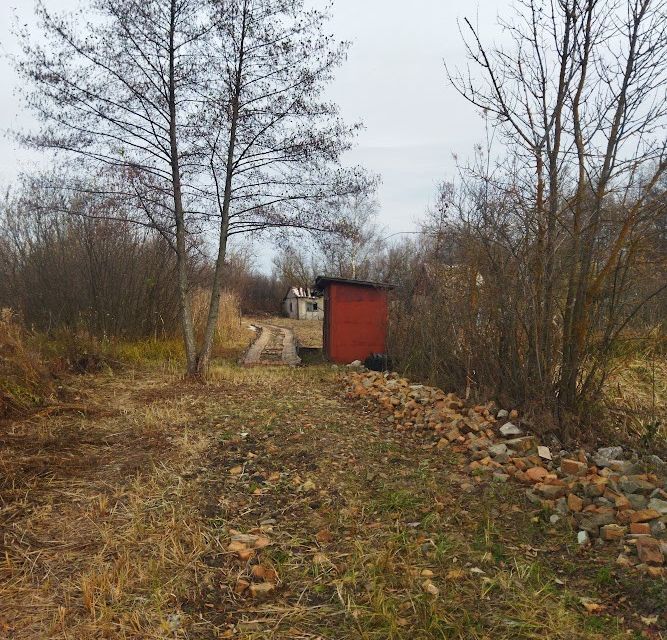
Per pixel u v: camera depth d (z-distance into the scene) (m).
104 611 2.82
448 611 2.83
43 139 8.98
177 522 3.92
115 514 4.07
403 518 3.94
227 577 3.23
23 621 2.80
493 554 3.40
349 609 2.89
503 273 5.96
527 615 2.76
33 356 8.12
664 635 2.56
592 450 5.12
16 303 13.34
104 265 13.63
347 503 4.24
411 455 5.40
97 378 9.88
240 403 7.85
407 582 3.10
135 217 10.90
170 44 9.32
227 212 10.12
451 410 6.29
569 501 3.95
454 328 7.48
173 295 14.57
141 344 13.08
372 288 13.20
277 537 3.74
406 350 9.99
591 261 5.26
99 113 9.10
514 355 5.93
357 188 10.20
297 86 9.54
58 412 6.96
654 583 2.93
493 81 5.58
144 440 5.93
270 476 4.88
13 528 3.82
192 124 9.66
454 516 3.93
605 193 5.07
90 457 5.34
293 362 13.38
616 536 3.46
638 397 6.71
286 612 2.89
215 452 5.55
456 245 6.92
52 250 13.80
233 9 9.04
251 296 58.28
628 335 5.52
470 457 5.17
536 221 5.48
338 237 10.52
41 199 9.80
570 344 5.42
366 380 9.02
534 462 4.78
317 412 7.27
